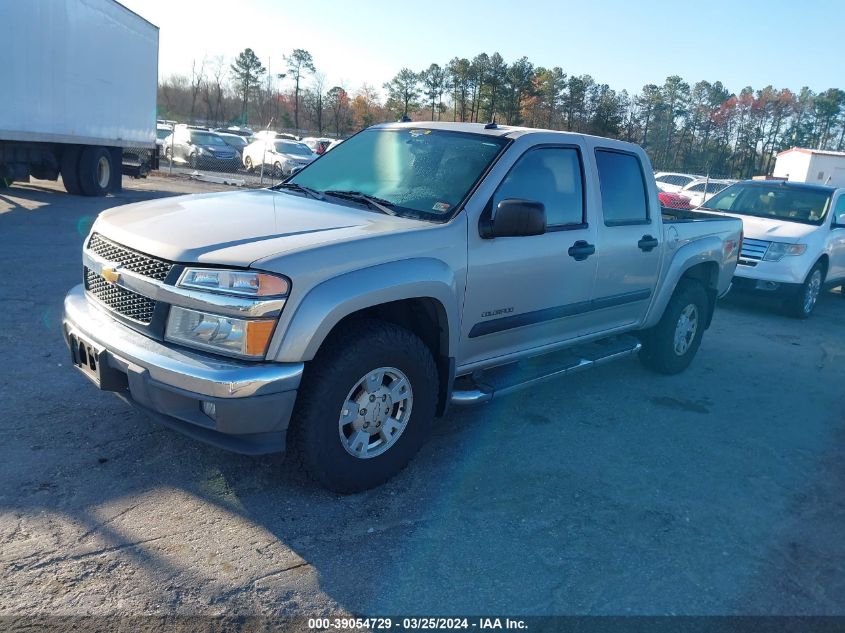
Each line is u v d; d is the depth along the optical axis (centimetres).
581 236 486
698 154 8112
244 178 2608
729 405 587
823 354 801
